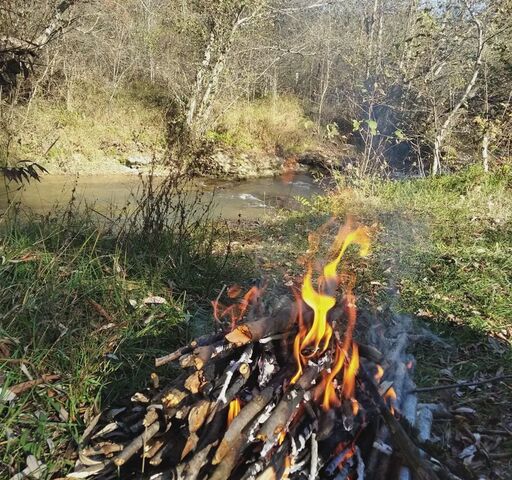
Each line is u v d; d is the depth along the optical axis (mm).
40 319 3189
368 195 9188
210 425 2123
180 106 16453
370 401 2338
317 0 19547
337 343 2391
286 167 16656
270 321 2279
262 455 2004
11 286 3389
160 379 2895
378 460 2193
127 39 17594
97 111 15562
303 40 19891
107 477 2270
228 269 4727
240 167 15758
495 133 9992
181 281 4277
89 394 2781
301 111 19609
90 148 14477
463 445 2686
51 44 14078
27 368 2803
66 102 15508
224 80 16859
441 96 11633
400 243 5996
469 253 5527
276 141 17500
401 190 9102
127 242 4551
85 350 2988
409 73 11734
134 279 4125
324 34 19531
